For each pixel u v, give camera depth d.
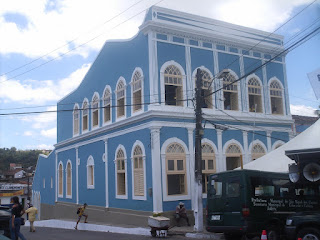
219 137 20.12
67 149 29.56
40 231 20.81
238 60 21.55
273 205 12.52
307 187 13.48
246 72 21.73
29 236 17.83
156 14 19.05
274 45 22.86
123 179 21.52
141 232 16.78
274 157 15.14
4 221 14.12
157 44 18.88
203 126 19.64
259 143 21.59
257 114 21.67
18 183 64.31
